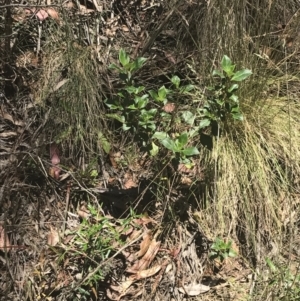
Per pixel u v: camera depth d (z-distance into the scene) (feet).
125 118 3.59
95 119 3.98
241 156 4.00
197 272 3.80
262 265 3.84
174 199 3.95
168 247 3.83
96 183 3.95
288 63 4.33
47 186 3.83
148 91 3.89
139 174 4.03
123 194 3.94
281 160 4.13
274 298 3.61
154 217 3.90
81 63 3.97
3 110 3.94
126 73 3.63
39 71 4.01
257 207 3.96
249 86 4.15
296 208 4.08
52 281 3.57
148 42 4.20
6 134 3.88
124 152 4.09
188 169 4.03
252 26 4.22
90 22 4.25
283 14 4.36
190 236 3.88
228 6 4.04
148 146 3.68
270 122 4.16
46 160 3.85
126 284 3.67
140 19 4.41
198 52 4.17
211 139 3.64
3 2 3.91
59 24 4.09
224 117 3.75
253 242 3.89
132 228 3.82
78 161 3.97
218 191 3.92
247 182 3.93
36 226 3.71
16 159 3.72
